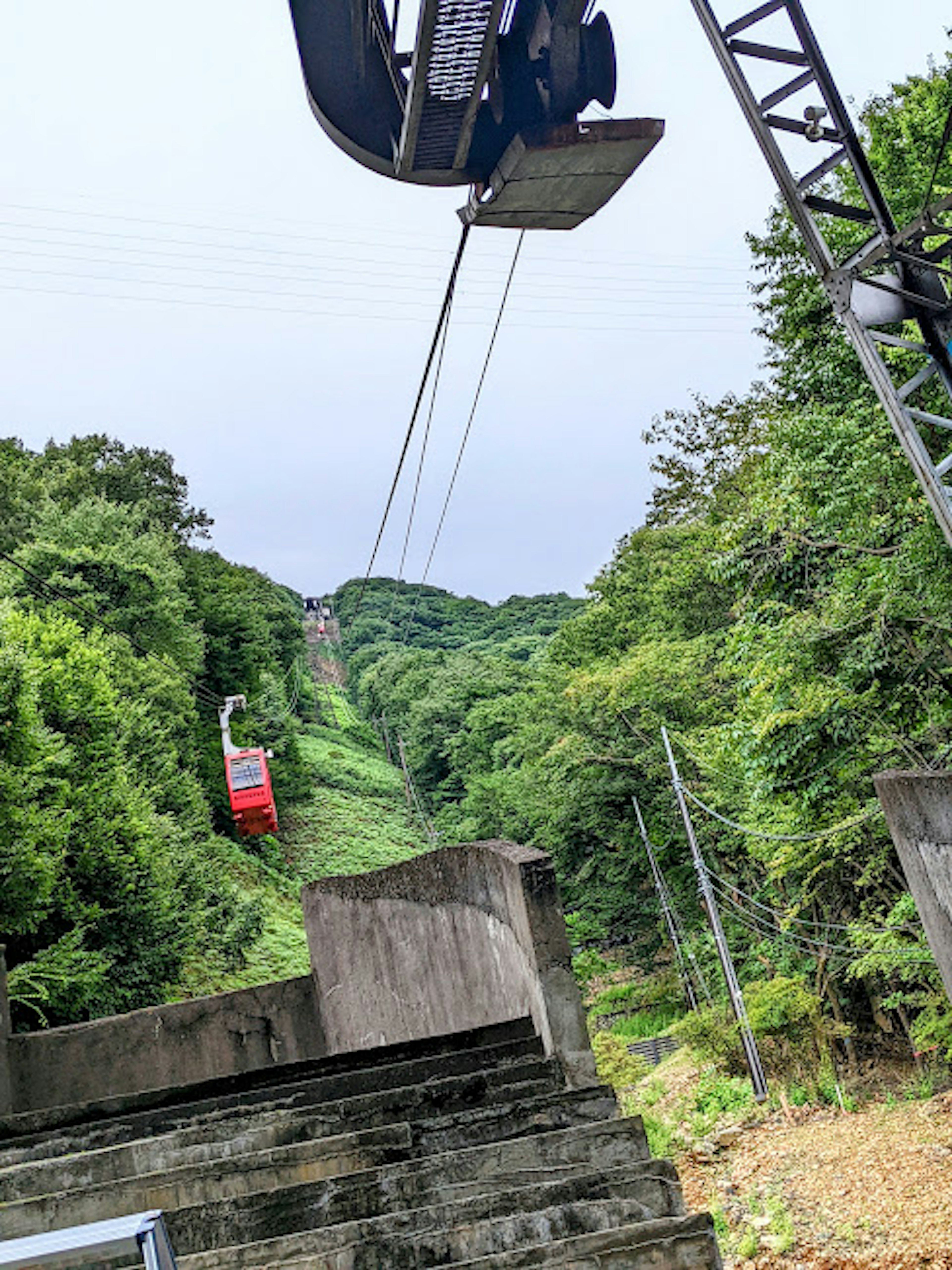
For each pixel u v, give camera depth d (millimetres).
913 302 11305
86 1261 2711
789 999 27625
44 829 20719
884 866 24250
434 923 9609
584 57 8422
